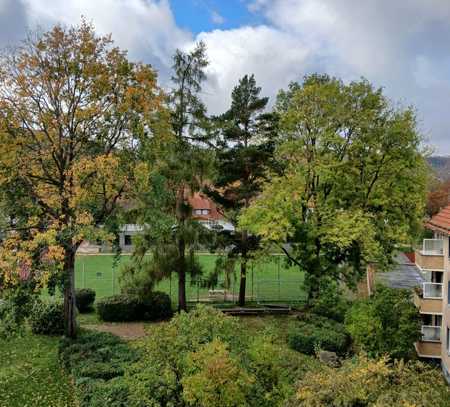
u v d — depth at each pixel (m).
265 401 10.13
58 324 21.03
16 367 16.78
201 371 9.77
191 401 9.60
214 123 23.89
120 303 24.17
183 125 23.00
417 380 8.05
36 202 18.17
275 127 25.02
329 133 21.66
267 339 11.37
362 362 8.77
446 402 7.50
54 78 17.86
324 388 8.12
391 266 25.95
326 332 19.70
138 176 18.11
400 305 18.80
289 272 40.53
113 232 18.72
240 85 25.50
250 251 25.11
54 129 18.28
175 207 23.50
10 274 16.19
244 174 25.61
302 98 22.30
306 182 22.50
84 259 45.50
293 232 21.42
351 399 7.64
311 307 23.47
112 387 12.50
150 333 11.70
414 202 23.39
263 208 22.25
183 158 22.48
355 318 18.73
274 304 28.28
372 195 23.52
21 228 17.56
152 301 24.58
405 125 22.52
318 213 22.30
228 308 26.58
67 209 17.86
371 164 23.44
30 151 18.12
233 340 11.27
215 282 25.12
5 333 16.83
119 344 17.36
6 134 17.11
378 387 7.82
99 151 18.98
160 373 10.84
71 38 17.81
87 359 15.70
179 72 22.89
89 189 18.09
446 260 19.83
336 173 22.73
